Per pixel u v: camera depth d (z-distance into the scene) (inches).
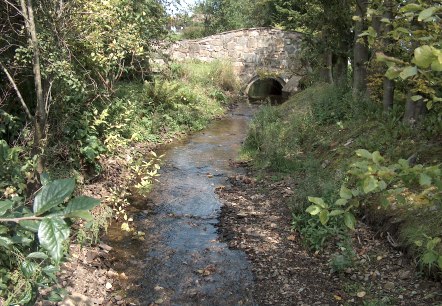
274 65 855.7
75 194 232.8
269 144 350.9
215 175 333.4
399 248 188.2
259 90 930.7
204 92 707.4
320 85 514.6
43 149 200.1
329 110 369.1
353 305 162.1
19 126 225.1
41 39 194.1
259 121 415.8
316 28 462.6
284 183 297.4
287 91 832.3
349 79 450.0
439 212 184.4
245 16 1168.8
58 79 212.7
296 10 886.4
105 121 280.1
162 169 346.0
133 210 259.6
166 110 512.1
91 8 215.6
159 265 197.6
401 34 84.0
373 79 300.5
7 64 207.5
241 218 249.6
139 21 293.4
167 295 174.4
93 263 191.0
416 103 259.8
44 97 208.8
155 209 263.6
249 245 215.9
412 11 75.4
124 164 305.0
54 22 200.4
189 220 248.7
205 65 842.8
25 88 232.5
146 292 175.9
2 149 142.6
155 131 450.0
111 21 237.0
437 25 75.4
